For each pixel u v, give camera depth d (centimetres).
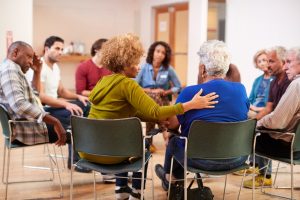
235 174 418
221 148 268
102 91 279
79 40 936
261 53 452
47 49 439
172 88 521
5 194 339
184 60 862
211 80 277
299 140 305
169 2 870
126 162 281
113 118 277
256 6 672
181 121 280
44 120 313
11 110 320
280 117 307
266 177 388
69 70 938
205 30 703
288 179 415
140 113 288
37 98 365
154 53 523
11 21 623
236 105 274
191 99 271
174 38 880
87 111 427
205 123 261
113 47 280
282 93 349
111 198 348
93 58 473
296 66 324
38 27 895
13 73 313
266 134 329
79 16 932
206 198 310
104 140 263
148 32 943
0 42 618
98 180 395
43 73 431
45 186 376
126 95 271
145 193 361
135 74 290
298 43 628
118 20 969
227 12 710
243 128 270
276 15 650
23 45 324
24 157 473
